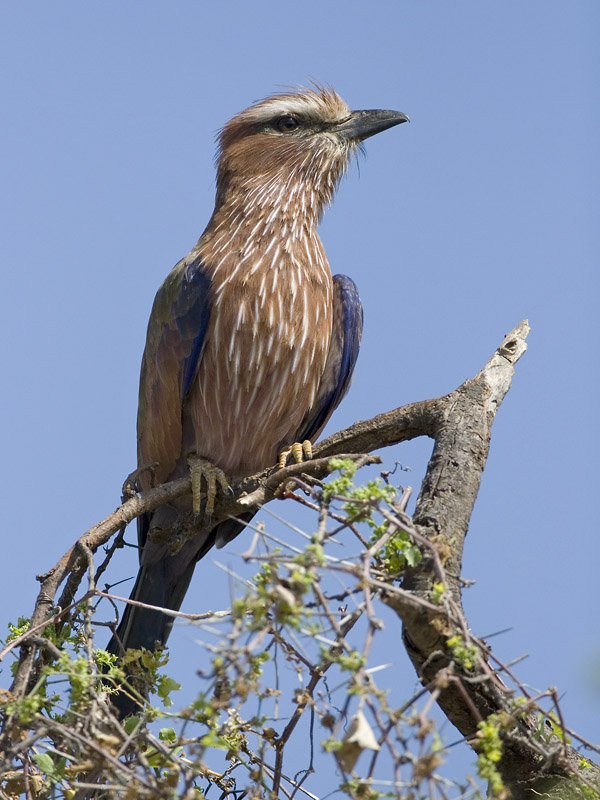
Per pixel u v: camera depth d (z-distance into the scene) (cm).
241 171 1476
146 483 1421
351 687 633
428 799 618
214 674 668
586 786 787
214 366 1352
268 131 1512
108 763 732
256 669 695
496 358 1112
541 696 707
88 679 791
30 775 870
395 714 626
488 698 788
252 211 1408
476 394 1070
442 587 725
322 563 670
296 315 1352
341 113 1555
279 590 650
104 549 1175
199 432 1382
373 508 764
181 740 745
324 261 1420
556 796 823
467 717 816
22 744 747
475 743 726
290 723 840
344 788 634
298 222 1411
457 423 1032
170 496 1147
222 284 1342
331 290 1424
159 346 1387
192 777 697
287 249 1375
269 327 1335
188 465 1386
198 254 1402
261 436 1396
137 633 1283
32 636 870
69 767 773
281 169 1477
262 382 1354
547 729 862
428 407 1069
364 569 697
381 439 1092
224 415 1368
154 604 1373
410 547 784
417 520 937
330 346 1470
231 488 1291
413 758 613
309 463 1017
